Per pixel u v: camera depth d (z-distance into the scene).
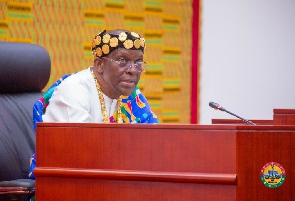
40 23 8.98
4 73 6.02
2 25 8.71
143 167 4.11
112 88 5.10
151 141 4.11
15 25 8.80
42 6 8.98
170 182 4.06
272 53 11.01
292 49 11.16
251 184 3.94
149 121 5.60
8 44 6.10
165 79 9.98
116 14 9.54
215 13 10.48
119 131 4.16
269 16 10.95
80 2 9.25
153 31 9.86
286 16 11.09
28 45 6.23
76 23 9.24
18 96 6.21
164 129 4.08
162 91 9.96
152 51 9.86
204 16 10.38
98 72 5.13
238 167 3.94
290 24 11.12
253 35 10.83
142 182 4.11
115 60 4.99
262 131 3.93
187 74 10.20
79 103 4.93
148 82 9.82
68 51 9.20
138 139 4.13
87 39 9.32
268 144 3.93
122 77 5.01
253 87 10.87
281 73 11.11
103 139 4.19
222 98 10.59
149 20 9.82
